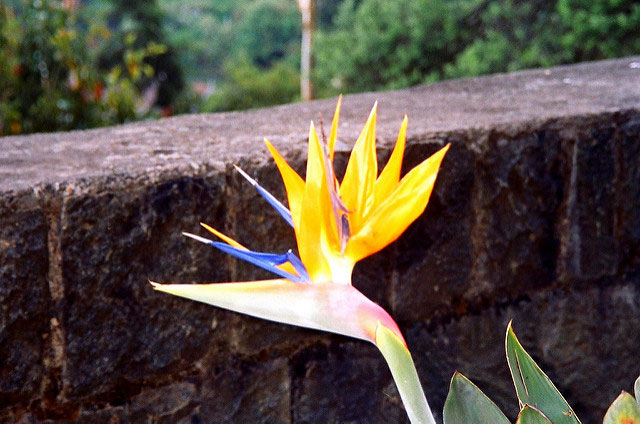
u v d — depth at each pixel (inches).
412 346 66.6
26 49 149.2
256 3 1094.4
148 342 58.4
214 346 60.5
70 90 153.5
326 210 44.3
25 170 58.0
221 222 59.7
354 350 65.0
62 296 56.1
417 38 265.1
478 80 92.2
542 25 245.6
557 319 72.0
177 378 60.1
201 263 59.2
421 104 78.2
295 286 44.4
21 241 54.7
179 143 64.5
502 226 67.4
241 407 62.2
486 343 69.2
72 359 56.7
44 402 56.7
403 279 65.0
